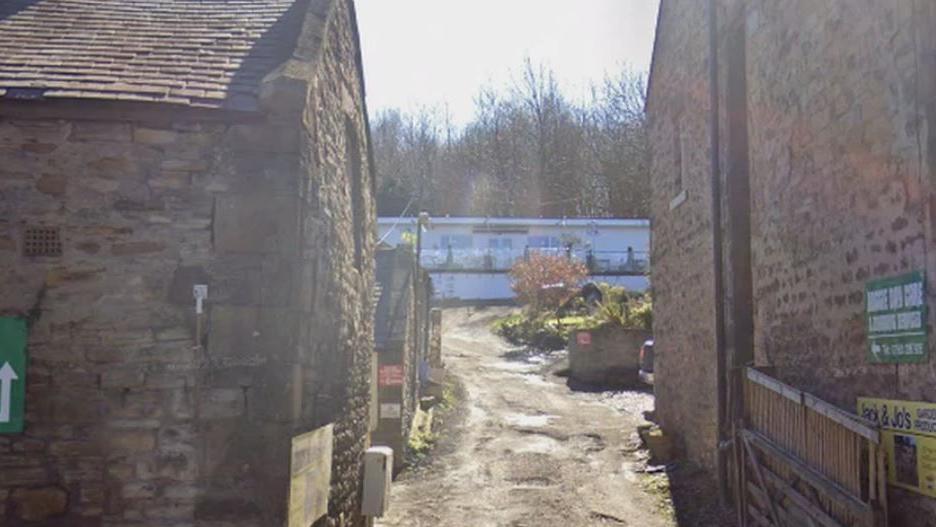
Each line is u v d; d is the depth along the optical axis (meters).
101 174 5.59
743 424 8.29
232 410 5.50
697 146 11.13
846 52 6.22
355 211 8.79
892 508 5.45
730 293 9.59
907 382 5.30
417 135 68.44
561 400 19.16
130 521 5.42
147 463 5.46
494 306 40.56
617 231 45.19
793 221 7.38
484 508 10.30
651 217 14.10
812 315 6.93
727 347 9.66
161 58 6.27
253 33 6.86
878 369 5.71
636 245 45.06
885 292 5.59
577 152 60.22
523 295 34.00
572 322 30.28
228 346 5.54
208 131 5.68
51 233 5.53
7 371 5.41
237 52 6.49
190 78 5.96
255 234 5.61
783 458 7.02
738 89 9.87
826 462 6.32
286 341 5.59
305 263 5.95
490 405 18.34
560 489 11.05
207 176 5.65
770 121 8.02
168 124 5.65
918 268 5.14
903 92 5.32
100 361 5.48
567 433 14.84
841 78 6.32
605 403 18.62
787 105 7.51
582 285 34.47
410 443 13.66
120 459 5.45
